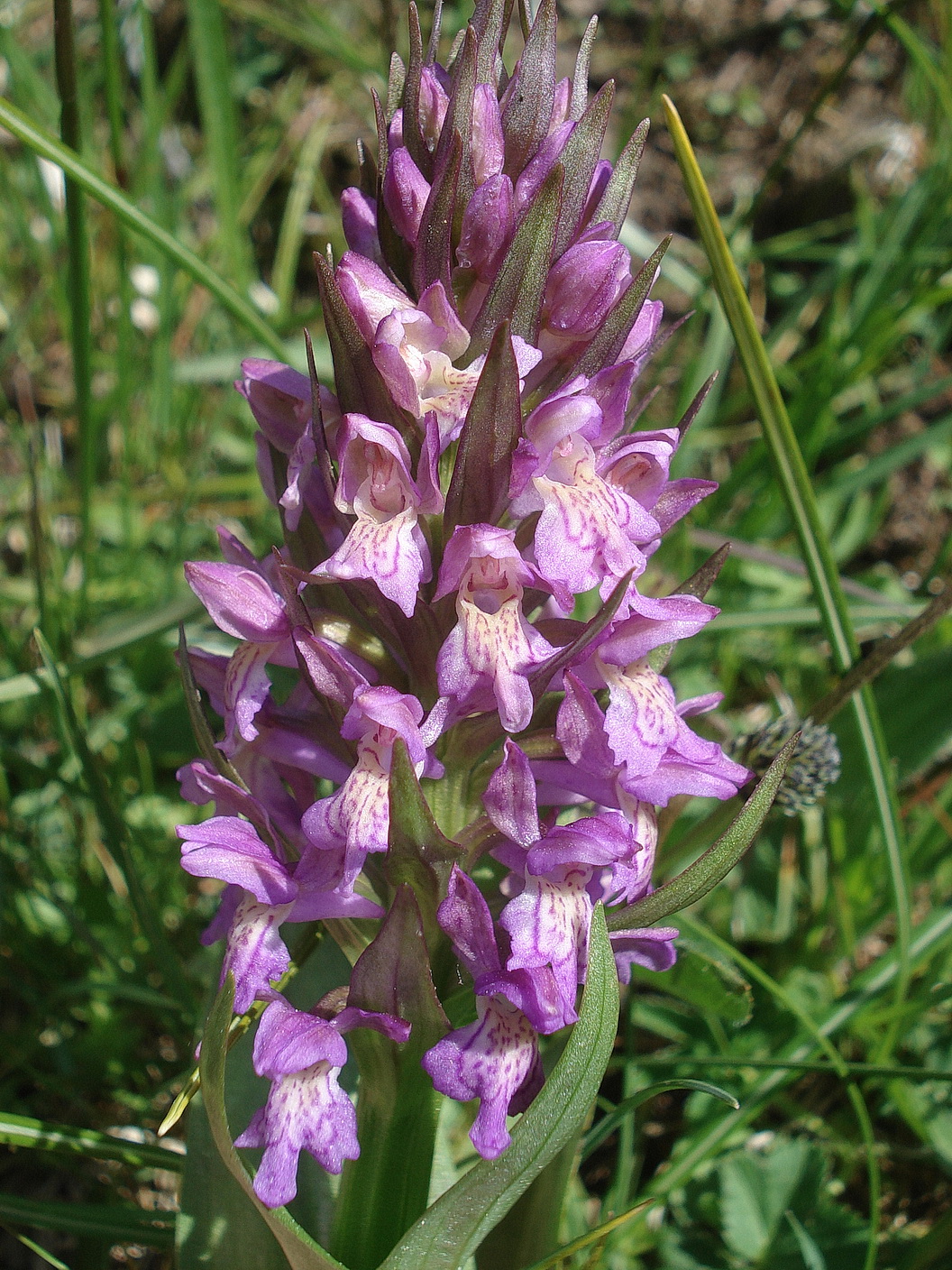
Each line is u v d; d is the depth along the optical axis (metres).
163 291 0.20
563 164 0.10
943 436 0.20
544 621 0.11
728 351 0.23
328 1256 0.10
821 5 0.28
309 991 0.13
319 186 0.26
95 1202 0.14
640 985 0.15
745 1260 0.13
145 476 0.22
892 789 0.14
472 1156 0.13
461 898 0.10
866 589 0.18
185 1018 0.14
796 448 0.14
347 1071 0.13
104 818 0.14
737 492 0.21
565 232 0.11
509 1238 0.12
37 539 0.15
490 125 0.10
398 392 0.10
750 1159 0.13
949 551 0.20
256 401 0.11
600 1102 0.14
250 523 0.20
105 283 0.23
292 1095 0.10
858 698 0.14
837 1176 0.14
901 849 0.14
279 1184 0.10
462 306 0.11
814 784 0.14
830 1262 0.13
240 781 0.11
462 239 0.10
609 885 0.11
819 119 0.27
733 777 0.11
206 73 0.20
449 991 0.11
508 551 0.10
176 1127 0.14
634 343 0.11
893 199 0.23
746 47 0.28
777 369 0.22
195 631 0.17
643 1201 0.11
